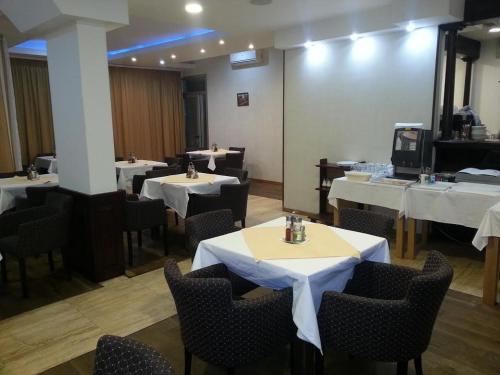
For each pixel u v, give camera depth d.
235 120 9.04
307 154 5.53
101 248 3.50
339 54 4.95
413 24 4.07
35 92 7.64
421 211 3.69
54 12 3.02
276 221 2.93
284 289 1.95
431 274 1.78
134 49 7.25
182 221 5.45
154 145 9.73
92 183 3.40
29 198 4.05
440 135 4.46
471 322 2.74
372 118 4.76
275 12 4.31
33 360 2.41
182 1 3.85
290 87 5.57
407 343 1.78
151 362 1.17
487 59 5.06
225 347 1.80
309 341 1.82
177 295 1.83
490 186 3.65
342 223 2.91
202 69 9.56
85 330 2.73
